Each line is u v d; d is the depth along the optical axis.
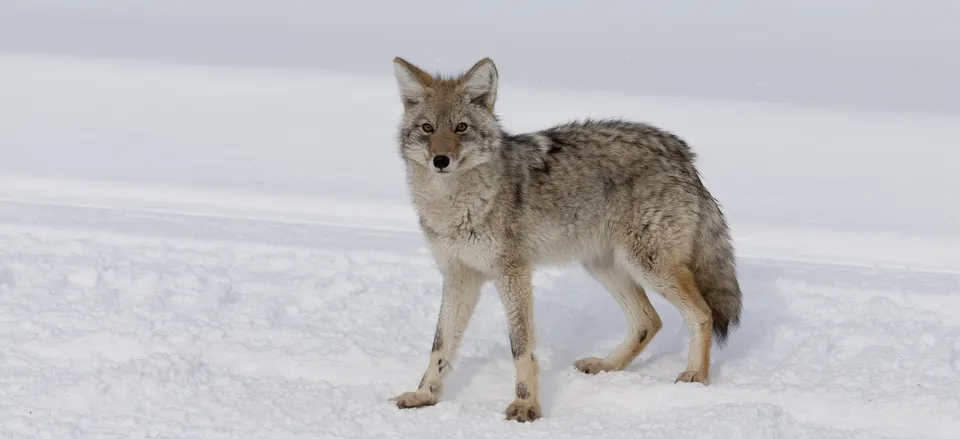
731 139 22.56
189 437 8.59
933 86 27.64
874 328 11.48
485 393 10.16
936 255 15.85
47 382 9.56
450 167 9.12
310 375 10.34
